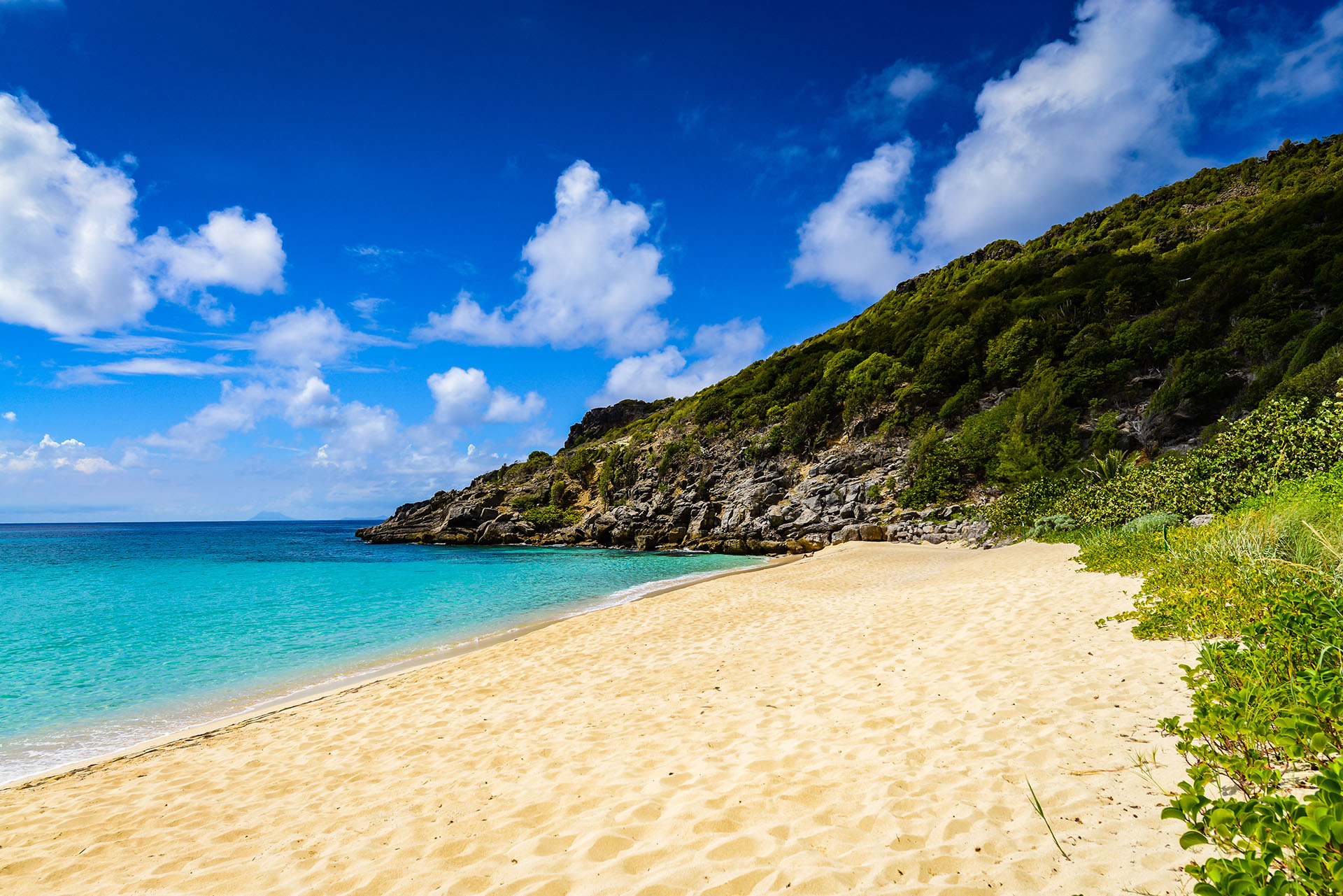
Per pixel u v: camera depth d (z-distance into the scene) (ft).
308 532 426.51
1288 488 42.86
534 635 42.39
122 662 41.88
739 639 32.99
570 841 12.37
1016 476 118.73
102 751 25.98
